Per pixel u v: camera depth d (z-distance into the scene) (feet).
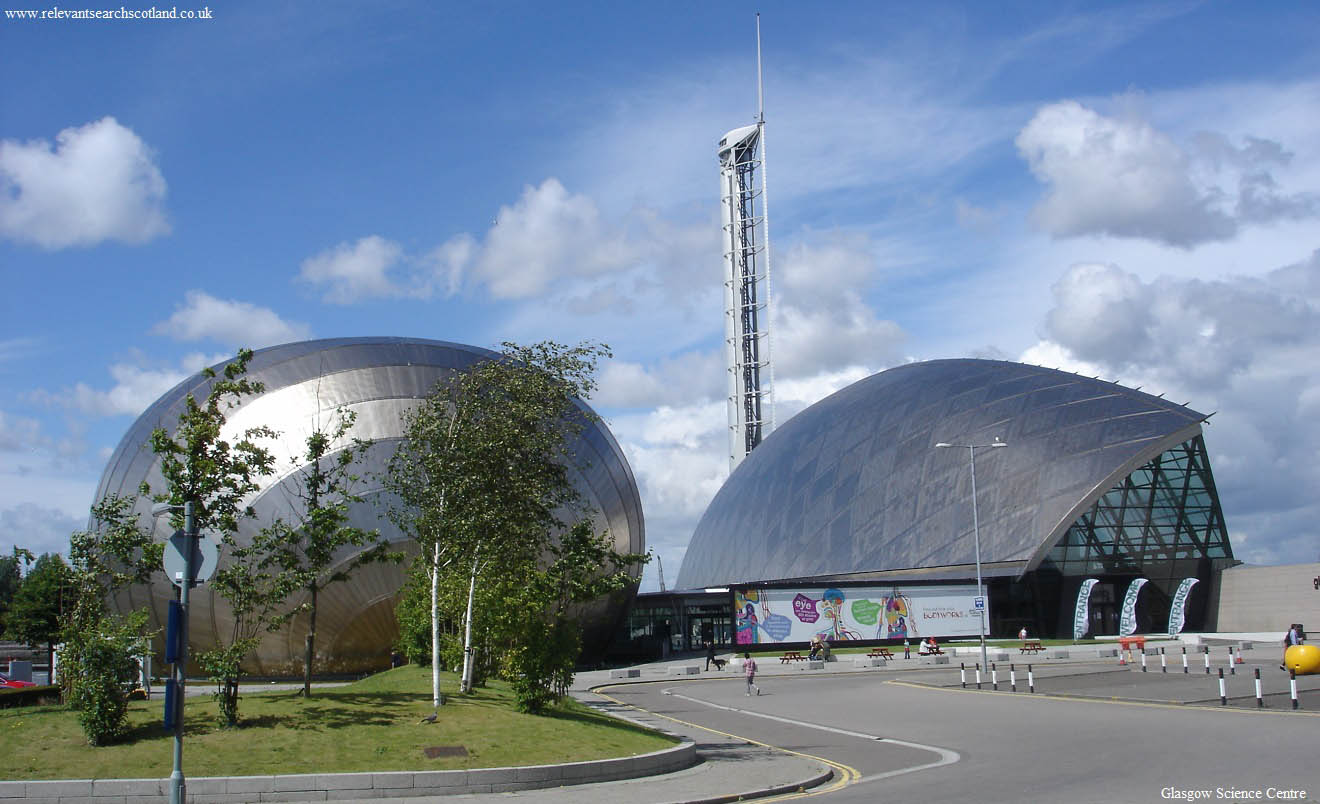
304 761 60.39
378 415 158.81
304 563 145.18
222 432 153.89
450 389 93.61
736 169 416.26
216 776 56.75
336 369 163.53
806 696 132.46
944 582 228.63
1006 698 115.44
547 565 120.98
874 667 185.78
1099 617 231.91
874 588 223.51
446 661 119.24
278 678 154.61
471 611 100.12
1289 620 225.35
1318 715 84.23
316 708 74.84
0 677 151.84
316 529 79.97
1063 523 229.66
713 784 62.54
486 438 85.87
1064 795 53.16
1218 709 92.94
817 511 271.69
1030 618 232.32
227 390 75.77
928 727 92.32
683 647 273.75
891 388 290.97
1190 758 64.64
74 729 65.21
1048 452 240.32
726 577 293.43
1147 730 80.64
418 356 170.91
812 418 310.04
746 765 71.26
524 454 88.38
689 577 330.34
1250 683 117.91
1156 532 237.45
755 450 336.49
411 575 131.03
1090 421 242.37
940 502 246.88
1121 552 234.99
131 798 53.78
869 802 53.98
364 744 64.69
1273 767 59.82
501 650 109.81
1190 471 239.50
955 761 69.97
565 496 96.84
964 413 260.83
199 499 74.18
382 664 158.40
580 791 59.88
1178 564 238.48
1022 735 82.48
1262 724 80.33
